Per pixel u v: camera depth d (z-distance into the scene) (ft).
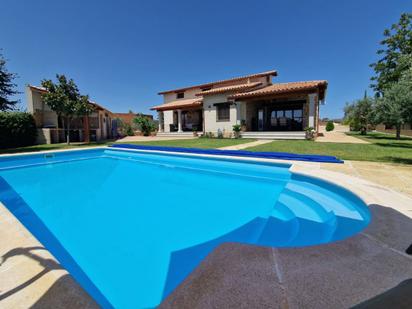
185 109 71.61
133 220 12.60
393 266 5.05
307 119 49.52
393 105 36.65
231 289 4.40
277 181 19.69
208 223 12.05
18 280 4.66
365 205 9.95
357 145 33.88
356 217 10.94
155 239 10.36
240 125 52.60
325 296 4.16
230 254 5.65
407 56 21.56
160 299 6.66
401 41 59.16
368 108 64.75
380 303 3.93
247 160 22.67
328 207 12.66
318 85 44.45
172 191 17.90
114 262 8.68
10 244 6.13
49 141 53.31
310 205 13.89
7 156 28.84
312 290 4.32
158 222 12.21
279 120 58.80
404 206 9.18
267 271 4.94
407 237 6.44
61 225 11.94
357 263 5.18
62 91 49.03
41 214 13.47
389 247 5.90
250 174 22.31
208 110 61.00
